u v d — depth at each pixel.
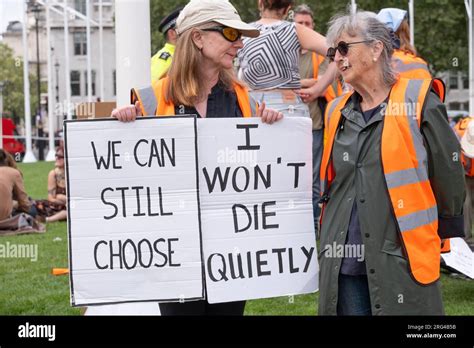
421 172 9.11
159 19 70.69
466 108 119.31
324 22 57.84
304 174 9.64
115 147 9.27
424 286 9.05
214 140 9.41
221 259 9.40
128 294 9.29
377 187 9.13
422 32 64.50
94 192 9.27
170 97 9.48
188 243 9.31
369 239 9.14
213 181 9.41
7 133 87.31
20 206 27.47
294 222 9.60
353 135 9.38
